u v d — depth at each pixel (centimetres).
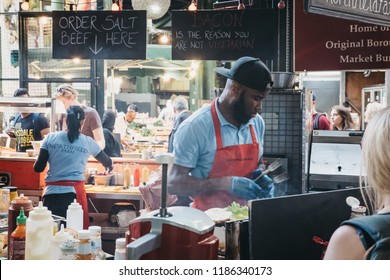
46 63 575
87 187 429
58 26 420
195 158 316
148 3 422
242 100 314
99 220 436
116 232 427
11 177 428
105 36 413
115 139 504
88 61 585
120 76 1001
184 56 392
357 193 156
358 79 840
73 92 492
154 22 841
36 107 426
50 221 164
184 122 318
